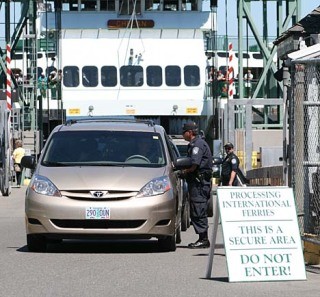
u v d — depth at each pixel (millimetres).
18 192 71875
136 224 30750
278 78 40031
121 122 35344
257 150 74062
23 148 78812
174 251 32188
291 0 80562
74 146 33250
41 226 30781
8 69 72562
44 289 23328
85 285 23969
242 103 66938
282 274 24406
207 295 22391
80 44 75938
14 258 29812
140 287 23609
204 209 33281
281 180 51594
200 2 76875
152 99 75688
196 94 76062
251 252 24406
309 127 28500
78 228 30641
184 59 76062
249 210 24656
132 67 76062
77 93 75562
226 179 51406
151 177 31453
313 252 27844
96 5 76375
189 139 33688
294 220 24750
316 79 28281
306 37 49594
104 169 31781
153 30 76188
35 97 79188
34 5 82062
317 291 22891
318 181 28281
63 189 30875
